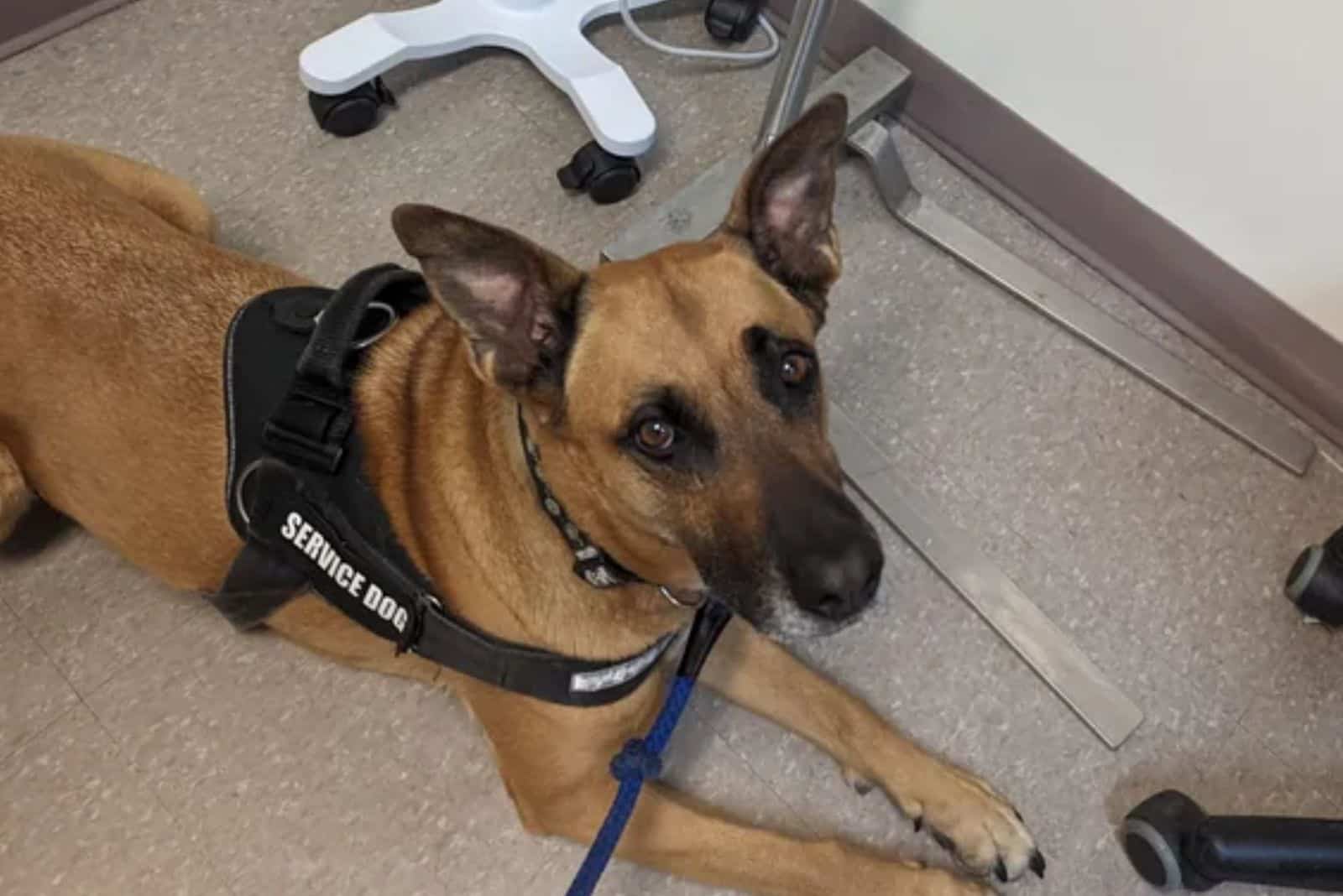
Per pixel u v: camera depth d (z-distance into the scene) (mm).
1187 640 2252
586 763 1817
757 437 1450
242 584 1820
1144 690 2203
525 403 1512
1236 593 2299
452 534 1680
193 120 2775
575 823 1879
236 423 1717
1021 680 2205
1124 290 2666
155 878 1990
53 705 2125
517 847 2037
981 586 2270
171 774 2072
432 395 1716
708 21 2893
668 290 1471
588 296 1480
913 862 1951
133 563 2189
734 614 1771
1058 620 2268
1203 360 2588
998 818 1973
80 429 1833
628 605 1704
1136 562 2324
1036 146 2641
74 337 1804
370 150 2754
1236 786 2121
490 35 2787
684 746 2127
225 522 1808
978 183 2799
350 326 1703
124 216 1919
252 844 2023
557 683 1703
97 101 2787
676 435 1444
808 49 2393
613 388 1444
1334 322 2381
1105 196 2590
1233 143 2324
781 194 1544
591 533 1592
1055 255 2707
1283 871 1881
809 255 1598
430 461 1692
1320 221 2289
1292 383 2502
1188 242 2510
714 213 2570
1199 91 2312
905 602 2270
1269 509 2387
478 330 1433
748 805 2078
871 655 2219
